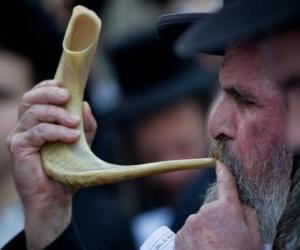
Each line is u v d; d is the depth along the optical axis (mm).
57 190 6875
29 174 6824
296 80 4887
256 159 5988
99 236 9711
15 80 8648
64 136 6598
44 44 8797
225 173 6102
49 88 6652
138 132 11211
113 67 11672
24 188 6867
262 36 4910
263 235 6039
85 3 13133
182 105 11141
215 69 11258
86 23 6504
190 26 6480
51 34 8859
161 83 11195
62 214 6945
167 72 11266
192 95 11148
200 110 11211
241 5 4922
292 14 4758
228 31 4898
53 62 8836
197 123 11164
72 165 6551
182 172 10969
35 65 8773
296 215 5676
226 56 6004
